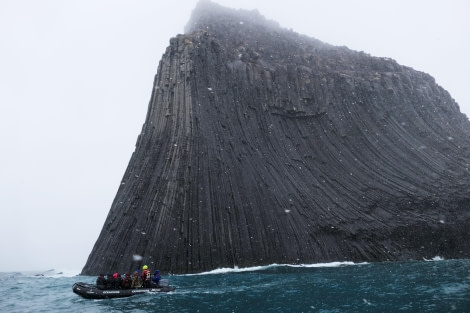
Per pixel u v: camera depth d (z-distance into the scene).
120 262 45.06
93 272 46.44
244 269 44.56
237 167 53.88
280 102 65.31
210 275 40.34
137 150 56.53
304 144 62.97
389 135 67.50
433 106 76.69
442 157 65.38
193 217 47.47
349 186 58.47
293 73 70.81
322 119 67.19
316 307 22.50
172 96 59.50
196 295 27.47
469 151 68.19
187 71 60.78
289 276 36.59
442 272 35.16
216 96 60.47
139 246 45.41
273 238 48.91
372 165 62.53
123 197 51.28
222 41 74.12
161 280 30.52
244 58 69.56
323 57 81.00
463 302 22.00
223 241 46.62
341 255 49.25
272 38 86.81
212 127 56.41
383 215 54.56
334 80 72.75
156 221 46.56
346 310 21.47
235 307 23.27
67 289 36.38
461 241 53.38
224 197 50.06
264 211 50.84
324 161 61.44
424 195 57.28
